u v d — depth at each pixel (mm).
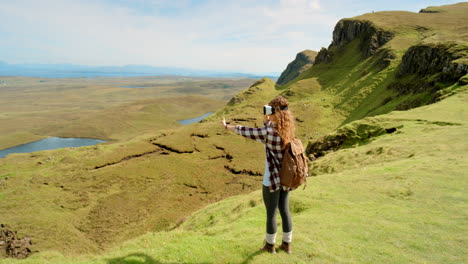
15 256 44250
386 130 41719
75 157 88750
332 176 19109
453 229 7922
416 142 28094
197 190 69938
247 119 128000
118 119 193125
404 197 12344
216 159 89562
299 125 110250
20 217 54406
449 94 52000
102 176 75125
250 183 72562
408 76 97688
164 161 86625
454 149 22109
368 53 155375
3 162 90062
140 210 59688
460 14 171250
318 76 178250
